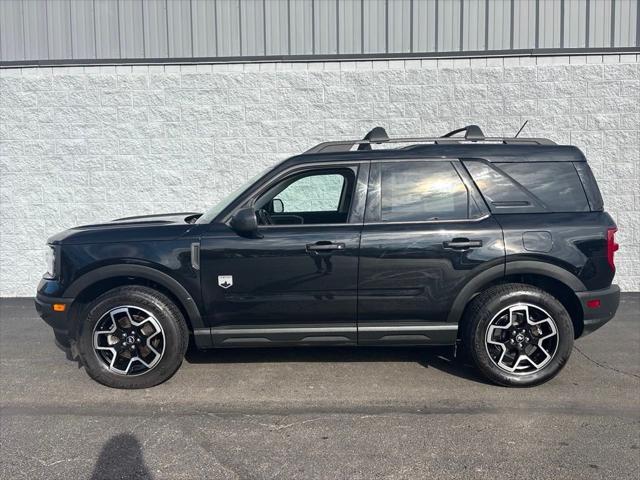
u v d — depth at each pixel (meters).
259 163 8.41
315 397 4.60
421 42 8.28
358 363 5.36
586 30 8.18
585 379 4.93
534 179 4.80
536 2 8.19
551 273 4.64
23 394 4.71
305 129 8.36
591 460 3.58
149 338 4.70
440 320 4.73
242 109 8.36
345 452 3.71
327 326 4.75
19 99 8.36
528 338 4.70
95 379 4.75
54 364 5.44
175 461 3.62
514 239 4.63
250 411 4.35
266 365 5.32
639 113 8.09
